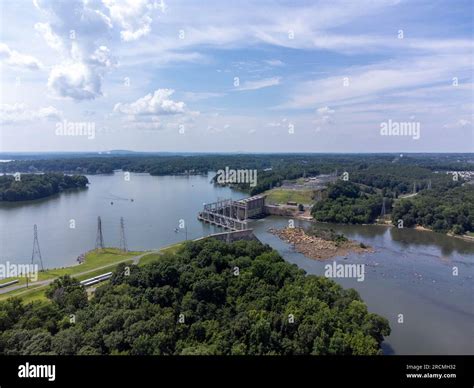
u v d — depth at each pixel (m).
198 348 62.81
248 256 107.88
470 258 160.88
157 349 60.50
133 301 76.31
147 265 92.94
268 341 68.56
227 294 87.56
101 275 114.69
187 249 106.75
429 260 157.88
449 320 101.00
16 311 73.38
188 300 79.44
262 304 80.44
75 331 63.62
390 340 90.06
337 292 91.25
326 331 71.56
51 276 115.19
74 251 157.12
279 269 97.19
